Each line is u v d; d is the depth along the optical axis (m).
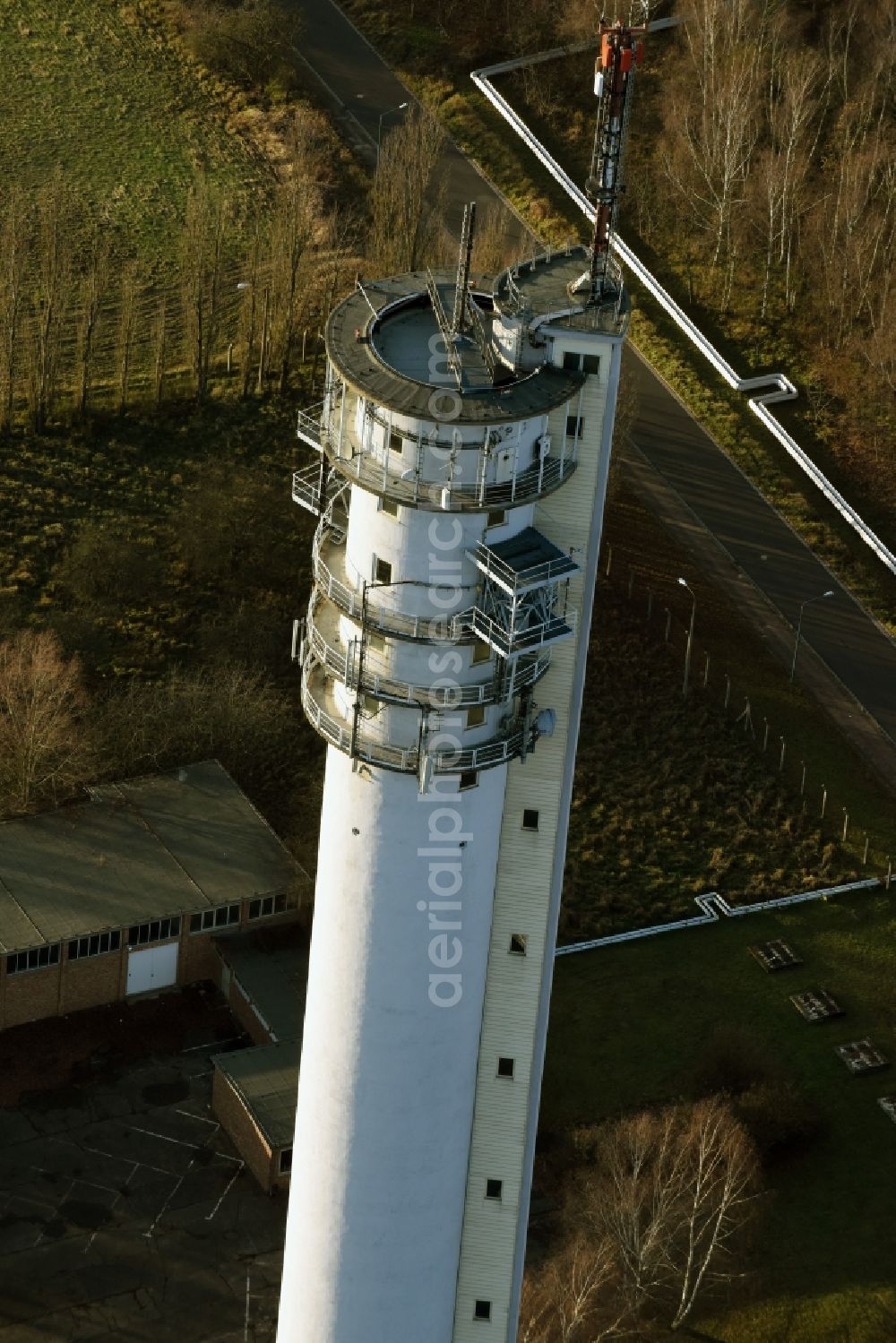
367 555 79.31
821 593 166.12
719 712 155.75
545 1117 127.12
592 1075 129.88
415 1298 90.56
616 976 136.50
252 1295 117.56
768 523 171.38
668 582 165.12
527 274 81.38
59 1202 121.38
